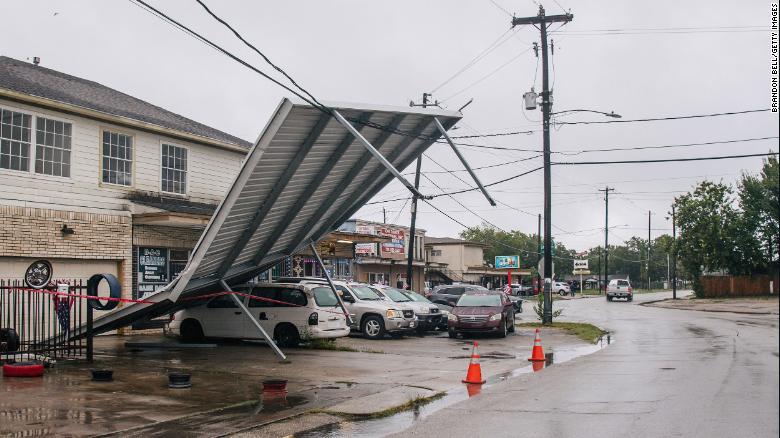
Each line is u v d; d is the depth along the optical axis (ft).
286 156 44.11
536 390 36.42
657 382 37.37
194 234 71.72
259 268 59.41
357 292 73.05
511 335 78.02
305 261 101.24
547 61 92.58
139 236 65.92
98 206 62.44
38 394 33.45
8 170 55.11
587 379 39.99
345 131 46.11
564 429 25.75
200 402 32.91
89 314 46.01
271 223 51.19
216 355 52.13
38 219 56.80
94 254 61.31
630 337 72.49
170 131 69.26
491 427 26.76
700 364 44.78
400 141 52.39
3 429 26.25
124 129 65.67
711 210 162.61
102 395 33.78
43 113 58.08
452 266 226.38
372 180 56.54
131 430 26.73
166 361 47.91
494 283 246.88
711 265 161.79
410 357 53.78
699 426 24.93
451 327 73.51
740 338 64.18
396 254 152.15
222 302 60.64
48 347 46.88
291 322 58.03
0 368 40.24
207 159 75.36
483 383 40.24
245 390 36.63
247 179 42.04
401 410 32.14
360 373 43.88
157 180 69.15
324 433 26.96
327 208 55.31
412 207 109.70
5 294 53.36
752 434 23.12
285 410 31.42
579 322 97.96
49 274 47.75
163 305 51.78
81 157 61.21
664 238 189.57
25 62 71.26
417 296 85.10
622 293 191.52
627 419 27.12
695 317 104.22
